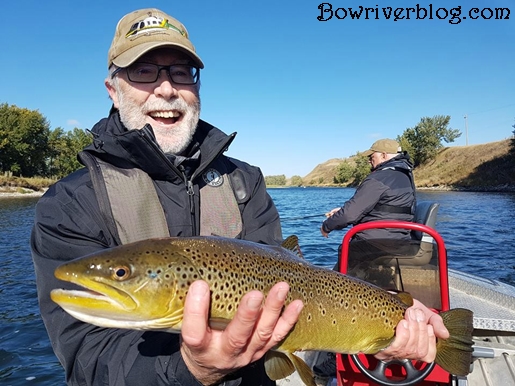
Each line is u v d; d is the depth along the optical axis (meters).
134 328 0.46
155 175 0.61
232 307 0.52
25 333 1.87
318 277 0.63
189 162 0.67
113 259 0.47
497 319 1.13
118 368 0.46
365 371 0.83
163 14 0.67
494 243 4.35
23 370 1.51
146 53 0.64
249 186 0.71
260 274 0.56
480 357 1.05
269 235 0.70
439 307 0.96
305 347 0.61
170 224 0.60
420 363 0.86
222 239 0.56
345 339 0.65
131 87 0.65
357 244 1.04
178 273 0.49
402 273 1.00
